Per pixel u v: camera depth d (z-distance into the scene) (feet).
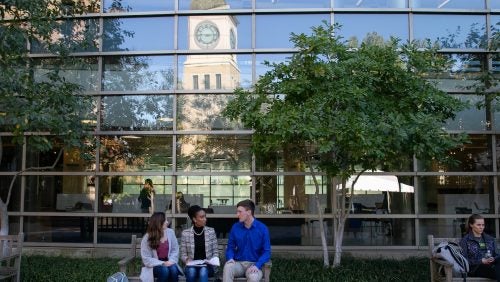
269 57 36.11
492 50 33.99
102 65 36.58
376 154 24.00
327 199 34.73
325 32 26.73
